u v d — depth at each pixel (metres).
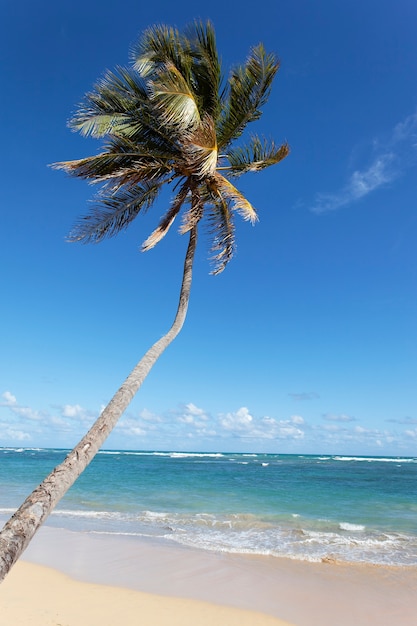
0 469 44.16
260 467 59.91
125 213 9.82
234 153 10.23
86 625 6.36
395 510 19.77
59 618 6.53
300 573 9.60
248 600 7.93
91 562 10.13
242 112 9.67
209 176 8.94
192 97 7.82
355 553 11.43
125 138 8.73
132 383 5.84
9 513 16.47
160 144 9.33
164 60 8.73
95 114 8.62
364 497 24.75
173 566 9.95
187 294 8.34
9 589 7.77
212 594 8.19
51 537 12.68
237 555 11.02
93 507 19.45
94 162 8.55
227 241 10.00
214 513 18.11
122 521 15.73
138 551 11.26
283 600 7.98
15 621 6.24
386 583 9.00
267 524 15.66
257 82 9.42
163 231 9.45
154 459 88.44
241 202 8.45
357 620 7.18
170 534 13.51
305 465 68.25
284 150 9.96
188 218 8.73
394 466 68.31
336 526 15.48
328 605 7.79
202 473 44.75
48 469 44.34
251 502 21.94
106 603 7.40
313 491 27.78
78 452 4.55
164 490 27.20
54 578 8.70
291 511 19.03
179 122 7.64
